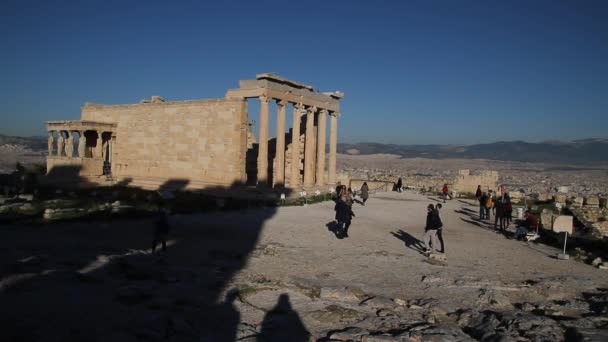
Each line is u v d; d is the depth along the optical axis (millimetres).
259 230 29859
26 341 10641
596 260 24891
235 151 48625
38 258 18281
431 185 74812
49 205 35844
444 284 19266
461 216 43406
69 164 56031
